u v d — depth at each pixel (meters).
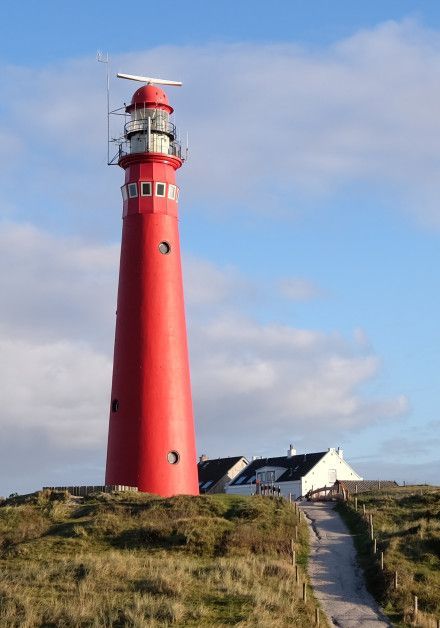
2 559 45.28
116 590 38.19
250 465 105.56
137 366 58.78
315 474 95.94
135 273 60.44
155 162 61.91
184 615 35.16
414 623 37.44
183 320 61.03
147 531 48.28
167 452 57.66
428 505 57.75
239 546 46.69
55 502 55.97
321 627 35.84
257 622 34.47
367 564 45.19
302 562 45.75
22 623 33.66
